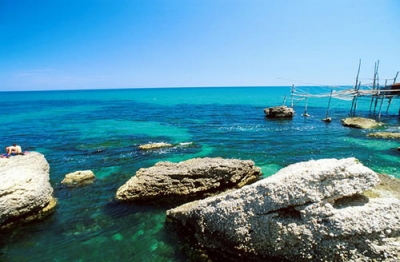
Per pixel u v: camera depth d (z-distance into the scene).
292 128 38.72
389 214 9.12
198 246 11.39
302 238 9.18
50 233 12.88
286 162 22.67
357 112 58.50
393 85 46.97
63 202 15.75
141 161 23.14
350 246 8.82
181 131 37.41
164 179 15.78
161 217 14.05
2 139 32.56
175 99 113.06
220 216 10.73
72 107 79.62
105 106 82.31
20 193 13.35
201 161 17.62
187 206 13.05
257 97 119.81
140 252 11.48
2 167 16.11
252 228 10.02
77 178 18.62
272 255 9.62
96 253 11.50
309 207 9.37
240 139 31.67
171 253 11.35
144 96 149.12
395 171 20.08
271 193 9.91
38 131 37.94
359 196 9.93
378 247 8.66
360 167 9.95
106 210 14.83
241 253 10.17
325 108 67.19
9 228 13.12
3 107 80.62
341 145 28.28
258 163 22.42
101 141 31.17
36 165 17.31
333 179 9.63
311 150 26.47
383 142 29.19
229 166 16.39
